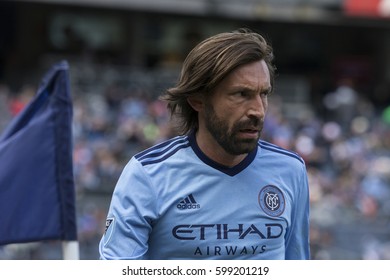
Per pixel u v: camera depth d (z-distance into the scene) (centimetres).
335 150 3534
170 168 633
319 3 4766
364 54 5191
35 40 4512
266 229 637
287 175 656
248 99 612
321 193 2988
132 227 623
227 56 608
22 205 904
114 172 2864
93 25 4628
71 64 4259
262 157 651
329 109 4288
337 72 5166
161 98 666
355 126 4097
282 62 5084
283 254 650
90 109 3531
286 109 4303
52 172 913
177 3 4591
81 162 2822
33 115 927
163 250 633
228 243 630
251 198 638
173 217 627
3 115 3234
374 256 2722
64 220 904
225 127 615
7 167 908
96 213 2591
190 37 4812
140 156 641
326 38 5150
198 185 630
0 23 4447
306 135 3609
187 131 654
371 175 3331
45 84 926
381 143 3875
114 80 3953
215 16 4722
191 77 626
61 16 4553
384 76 5197
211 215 629
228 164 635
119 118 3478
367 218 2941
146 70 4409
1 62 4400
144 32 4731
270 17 4722
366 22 4831
